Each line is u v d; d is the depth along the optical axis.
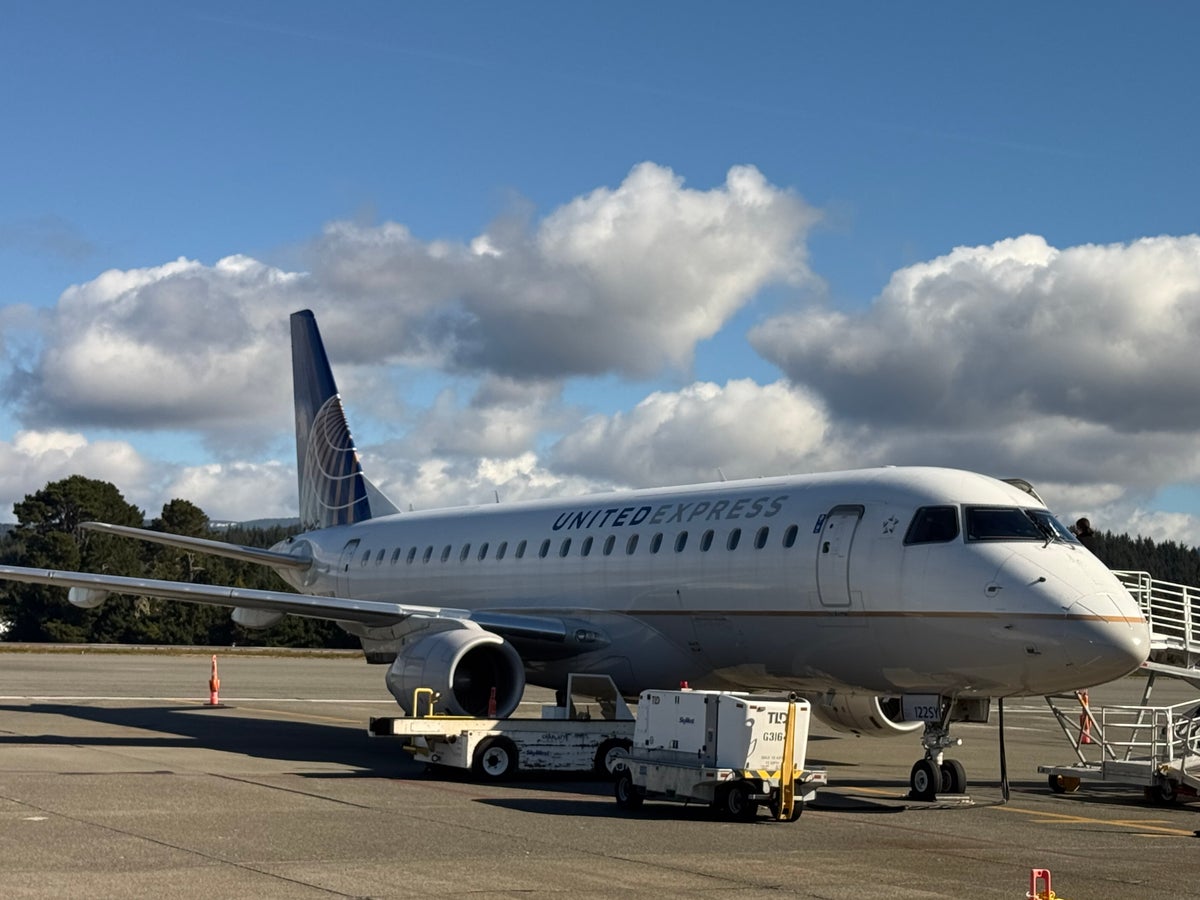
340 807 13.92
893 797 16.77
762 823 13.88
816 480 19.30
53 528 96.50
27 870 9.87
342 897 9.22
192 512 100.56
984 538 16.67
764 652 19.08
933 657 16.69
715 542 19.78
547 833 12.55
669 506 21.36
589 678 19.16
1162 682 64.44
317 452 34.03
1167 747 17.25
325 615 22.31
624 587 21.31
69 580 22.06
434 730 17.09
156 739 22.03
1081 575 16.19
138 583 21.77
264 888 9.44
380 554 28.81
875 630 17.28
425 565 26.92
